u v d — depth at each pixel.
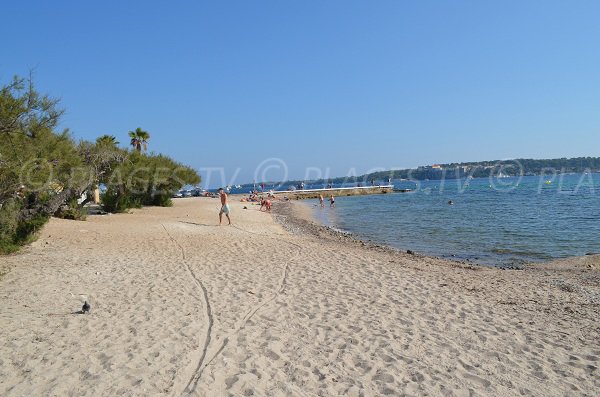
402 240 23.09
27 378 5.43
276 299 9.20
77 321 7.57
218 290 9.81
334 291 9.98
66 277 10.65
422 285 10.75
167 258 13.65
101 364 5.86
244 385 5.33
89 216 25.44
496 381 5.63
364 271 12.27
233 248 16.03
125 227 20.73
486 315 8.42
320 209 48.91
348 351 6.50
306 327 7.53
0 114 9.96
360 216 38.72
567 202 46.34
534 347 6.81
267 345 6.63
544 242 21.11
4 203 13.09
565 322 8.07
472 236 23.97
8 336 6.81
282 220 33.66
